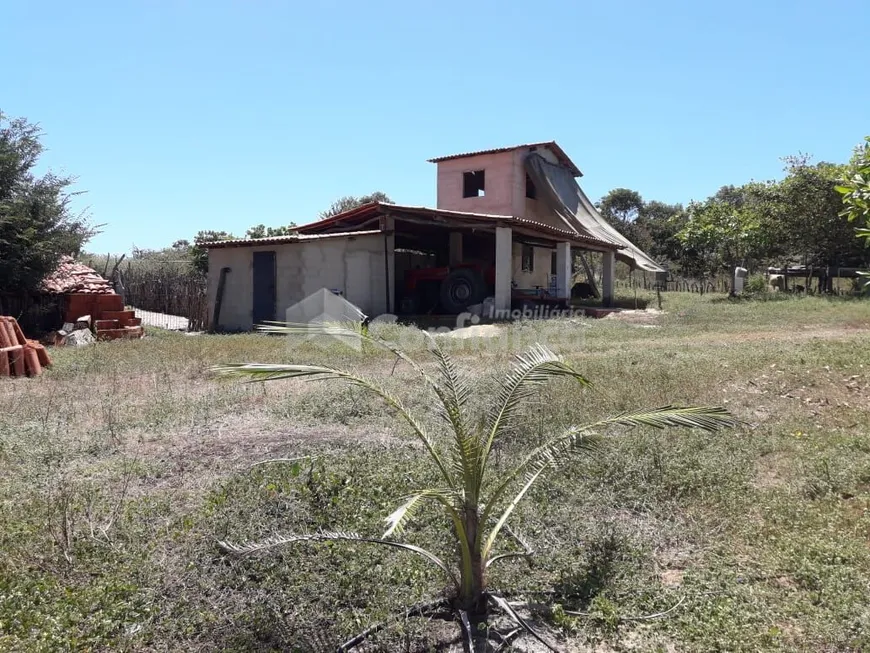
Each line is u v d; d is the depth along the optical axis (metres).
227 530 3.78
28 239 13.92
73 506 4.15
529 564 3.63
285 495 4.17
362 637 2.97
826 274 24.05
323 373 3.19
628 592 3.35
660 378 7.87
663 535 4.02
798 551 3.68
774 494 4.52
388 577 3.44
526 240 21.34
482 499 4.31
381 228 16.94
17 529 3.82
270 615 3.07
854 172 7.21
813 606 3.17
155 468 5.05
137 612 3.12
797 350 9.84
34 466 5.06
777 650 2.82
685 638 2.97
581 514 4.24
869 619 2.96
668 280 31.84
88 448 5.62
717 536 4.01
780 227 24.53
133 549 3.65
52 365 10.27
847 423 6.29
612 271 22.31
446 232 19.56
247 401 7.48
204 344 12.56
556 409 6.46
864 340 10.80
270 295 17.08
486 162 22.81
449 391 3.38
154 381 8.88
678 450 5.30
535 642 2.98
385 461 5.05
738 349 10.23
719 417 3.26
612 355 9.84
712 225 26.55
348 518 4.04
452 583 3.36
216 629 3.01
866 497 4.41
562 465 4.79
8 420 6.46
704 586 3.37
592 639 2.99
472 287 17.44
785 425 6.16
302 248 16.69
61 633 2.92
